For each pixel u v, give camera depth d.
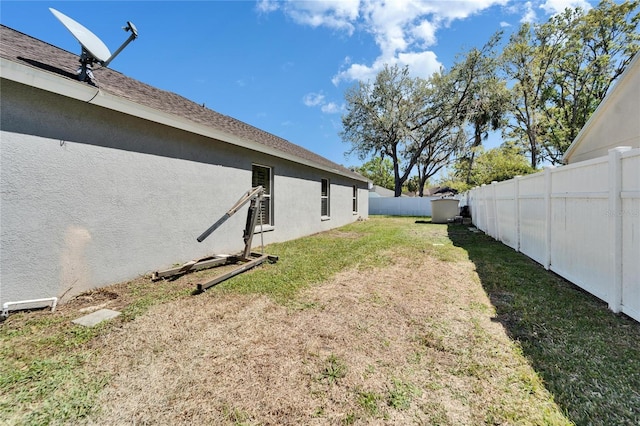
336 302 3.38
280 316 3.01
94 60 3.71
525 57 19.98
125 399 1.81
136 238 4.25
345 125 24.00
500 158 15.68
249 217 5.37
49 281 3.28
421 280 4.23
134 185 4.21
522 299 3.35
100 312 3.10
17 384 1.93
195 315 3.03
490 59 18.88
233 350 2.36
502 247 6.84
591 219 3.37
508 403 1.72
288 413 1.69
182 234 5.01
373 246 7.04
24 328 2.72
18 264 3.04
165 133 4.68
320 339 2.53
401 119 22.03
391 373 2.04
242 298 3.51
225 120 7.59
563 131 20.48
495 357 2.20
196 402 1.78
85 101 3.48
